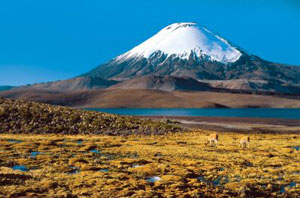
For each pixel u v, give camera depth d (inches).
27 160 1398.9
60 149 1824.6
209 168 1309.1
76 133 3038.9
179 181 1067.3
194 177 1171.3
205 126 4148.6
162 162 1444.4
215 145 2140.7
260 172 1250.6
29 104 3873.0
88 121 3415.4
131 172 1216.2
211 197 910.4
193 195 906.7
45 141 2171.5
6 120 3152.1
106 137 2721.5
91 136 2827.3
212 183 1088.8
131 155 1667.1
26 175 1078.4
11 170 1161.4
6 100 3909.9
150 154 1689.2
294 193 985.5
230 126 4188.0
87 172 1179.3
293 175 1202.6
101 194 896.3
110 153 1727.4
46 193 893.2
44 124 3189.0
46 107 3814.0
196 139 2591.0
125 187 977.5
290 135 3097.9
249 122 4960.6
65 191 914.1
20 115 3307.1
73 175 1127.6
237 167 1347.2
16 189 904.3
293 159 1609.3
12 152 1646.2
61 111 3690.9
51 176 1096.2
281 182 1101.1
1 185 946.1
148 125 3486.7
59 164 1346.0
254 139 2679.6
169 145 2139.5
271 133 3442.4
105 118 3617.1
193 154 1705.2
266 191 994.7
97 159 1515.7
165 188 984.9
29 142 2080.5
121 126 3361.2
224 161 1507.1
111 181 1031.6
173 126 3511.3
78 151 1787.6
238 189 991.0
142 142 2295.8
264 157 1636.3
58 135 2827.3
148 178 1138.0
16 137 2503.7
